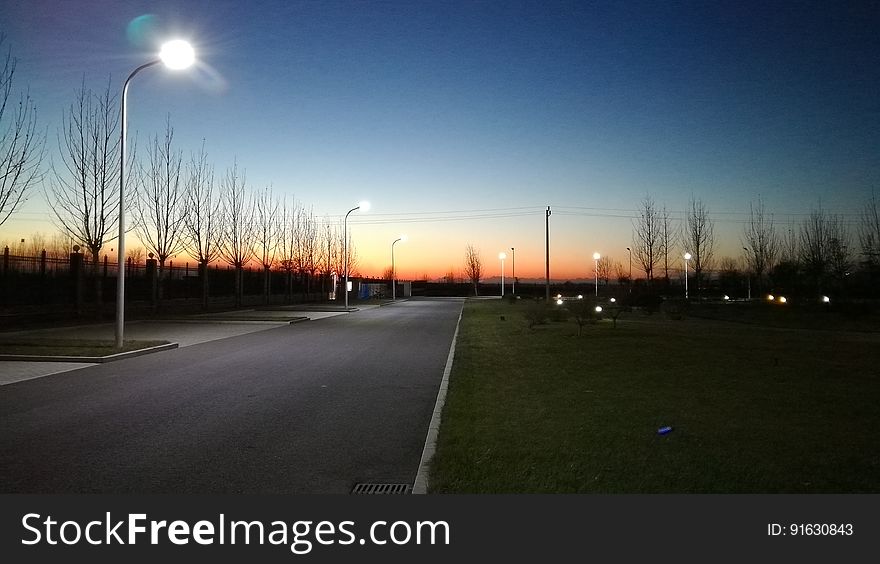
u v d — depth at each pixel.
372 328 22.55
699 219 42.16
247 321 24.55
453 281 102.88
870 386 8.99
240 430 6.87
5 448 6.06
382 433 6.75
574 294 69.12
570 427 6.52
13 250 20.19
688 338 16.33
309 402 8.52
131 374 11.05
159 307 28.56
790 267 41.53
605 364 11.39
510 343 15.87
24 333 18.14
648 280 42.31
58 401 8.52
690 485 4.73
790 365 11.12
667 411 7.30
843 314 27.92
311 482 5.10
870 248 33.94
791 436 6.10
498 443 5.88
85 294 23.59
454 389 8.99
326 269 56.12
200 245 31.61
